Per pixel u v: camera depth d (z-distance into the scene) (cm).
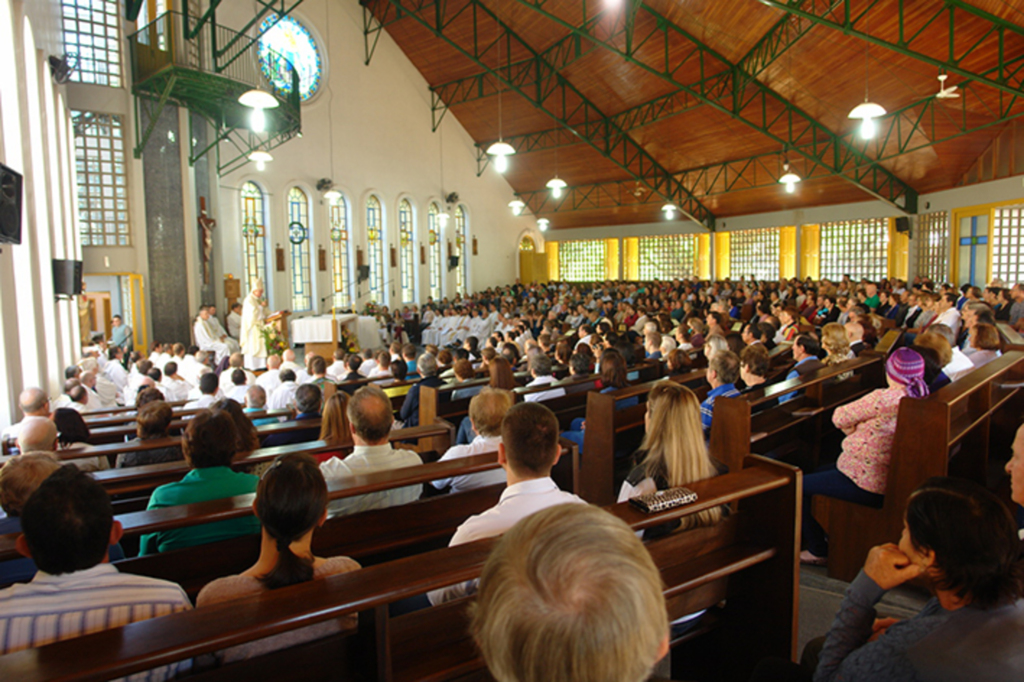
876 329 789
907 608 289
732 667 244
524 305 2044
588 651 65
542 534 72
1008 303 900
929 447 300
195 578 242
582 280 2622
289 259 1814
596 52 1543
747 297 1608
